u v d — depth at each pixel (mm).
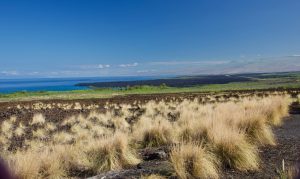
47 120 22766
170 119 20500
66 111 29500
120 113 25625
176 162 6762
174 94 66312
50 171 7516
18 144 14336
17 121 22516
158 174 6746
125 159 8445
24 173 6766
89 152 9148
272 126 14219
